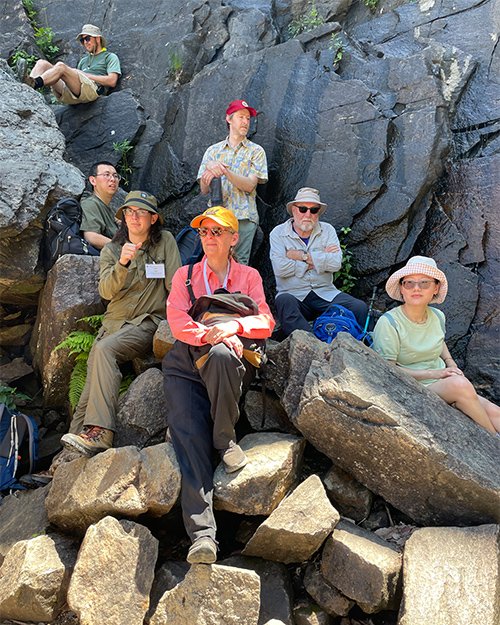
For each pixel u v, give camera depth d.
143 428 3.36
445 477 2.78
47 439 4.39
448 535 2.71
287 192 5.33
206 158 5.09
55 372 4.21
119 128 6.11
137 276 3.73
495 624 2.33
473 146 4.99
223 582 2.59
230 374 2.76
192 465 2.79
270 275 5.17
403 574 2.58
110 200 5.08
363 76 5.46
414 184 4.87
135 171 6.04
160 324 3.62
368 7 6.28
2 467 3.84
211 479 2.82
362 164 5.06
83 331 4.13
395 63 5.33
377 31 5.95
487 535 2.65
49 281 4.45
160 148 5.99
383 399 2.91
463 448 2.88
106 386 3.34
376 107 5.18
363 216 4.98
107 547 2.72
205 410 2.96
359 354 3.16
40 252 4.71
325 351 3.28
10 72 5.84
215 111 5.82
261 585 2.79
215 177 4.73
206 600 2.57
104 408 3.30
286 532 2.70
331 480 3.17
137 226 3.71
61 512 3.06
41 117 5.29
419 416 2.92
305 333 3.44
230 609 2.55
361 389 2.92
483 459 2.88
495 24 5.32
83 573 2.68
